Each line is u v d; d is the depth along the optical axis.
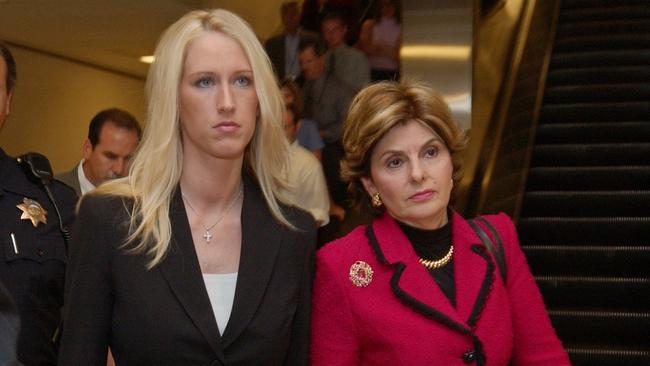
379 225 2.24
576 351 4.71
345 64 7.66
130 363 1.98
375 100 2.13
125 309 1.98
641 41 8.70
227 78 2.02
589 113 7.56
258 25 8.81
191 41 2.02
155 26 7.56
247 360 2.00
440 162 2.14
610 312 4.96
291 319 2.09
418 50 8.20
